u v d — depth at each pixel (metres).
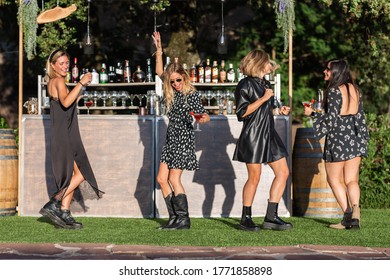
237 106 10.37
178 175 10.55
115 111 17.30
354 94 10.83
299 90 20.77
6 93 21.48
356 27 17.39
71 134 10.87
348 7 14.73
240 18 21.70
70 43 15.27
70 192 10.92
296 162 12.58
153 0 13.80
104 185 12.51
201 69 13.34
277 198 10.68
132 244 9.22
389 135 15.11
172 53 16.88
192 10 16.89
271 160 10.42
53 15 12.30
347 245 9.26
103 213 12.49
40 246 9.01
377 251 8.72
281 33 20.11
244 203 10.57
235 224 11.34
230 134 12.42
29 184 12.67
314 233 10.29
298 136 12.56
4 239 9.64
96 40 17.33
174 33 16.97
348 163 10.84
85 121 12.54
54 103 10.81
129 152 12.48
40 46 14.57
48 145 12.62
